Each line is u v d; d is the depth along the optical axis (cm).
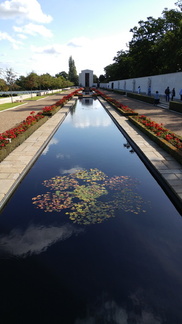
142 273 316
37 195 530
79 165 730
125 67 6562
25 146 864
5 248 362
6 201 498
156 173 628
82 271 318
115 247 365
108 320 251
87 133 1197
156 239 387
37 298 277
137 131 1105
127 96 3469
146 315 257
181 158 647
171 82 2608
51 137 1102
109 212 461
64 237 388
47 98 3381
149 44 4222
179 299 277
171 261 338
